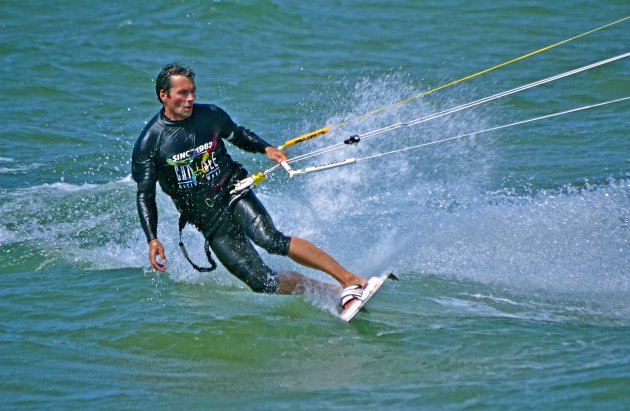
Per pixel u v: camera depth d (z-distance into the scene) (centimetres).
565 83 4581
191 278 2703
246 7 6091
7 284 2673
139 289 2611
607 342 2180
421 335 2266
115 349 2222
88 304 2495
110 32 5772
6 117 4441
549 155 3662
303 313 2431
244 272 2409
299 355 2178
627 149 3678
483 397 1902
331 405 1906
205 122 2369
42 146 4091
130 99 4772
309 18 6094
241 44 5625
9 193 3497
